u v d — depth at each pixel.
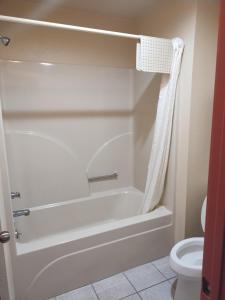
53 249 1.70
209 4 1.78
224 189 0.51
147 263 2.14
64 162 2.49
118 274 2.00
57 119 2.38
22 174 2.31
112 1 2.07
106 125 2.65
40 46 2.17
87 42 2.36
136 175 2.86
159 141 2.10
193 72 1.82
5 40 1.56
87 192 2.67
